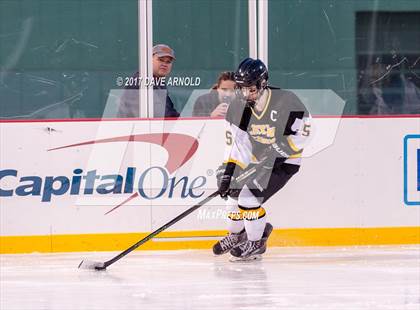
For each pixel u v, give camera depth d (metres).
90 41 14.59
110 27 14.62
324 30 15.02
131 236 14.54
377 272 12.66
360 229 14.97
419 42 15.16
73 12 14.54
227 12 14.82
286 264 13.36
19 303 10.68
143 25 14.54
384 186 15.01
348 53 15.09
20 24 14.45
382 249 14.67
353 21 15.08
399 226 15.05
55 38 14.53
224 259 13.88
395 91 15.19
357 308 10.27
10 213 14.28
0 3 14.38
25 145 14.27
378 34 15.13
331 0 15.01
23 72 14.48
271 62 14.95
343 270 12.83
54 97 14.57
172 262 13.62
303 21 14.97
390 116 14.99
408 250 14.56
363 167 14.96
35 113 14.54
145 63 14.61
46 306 10.51
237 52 14.88
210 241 14.73
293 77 14.98
